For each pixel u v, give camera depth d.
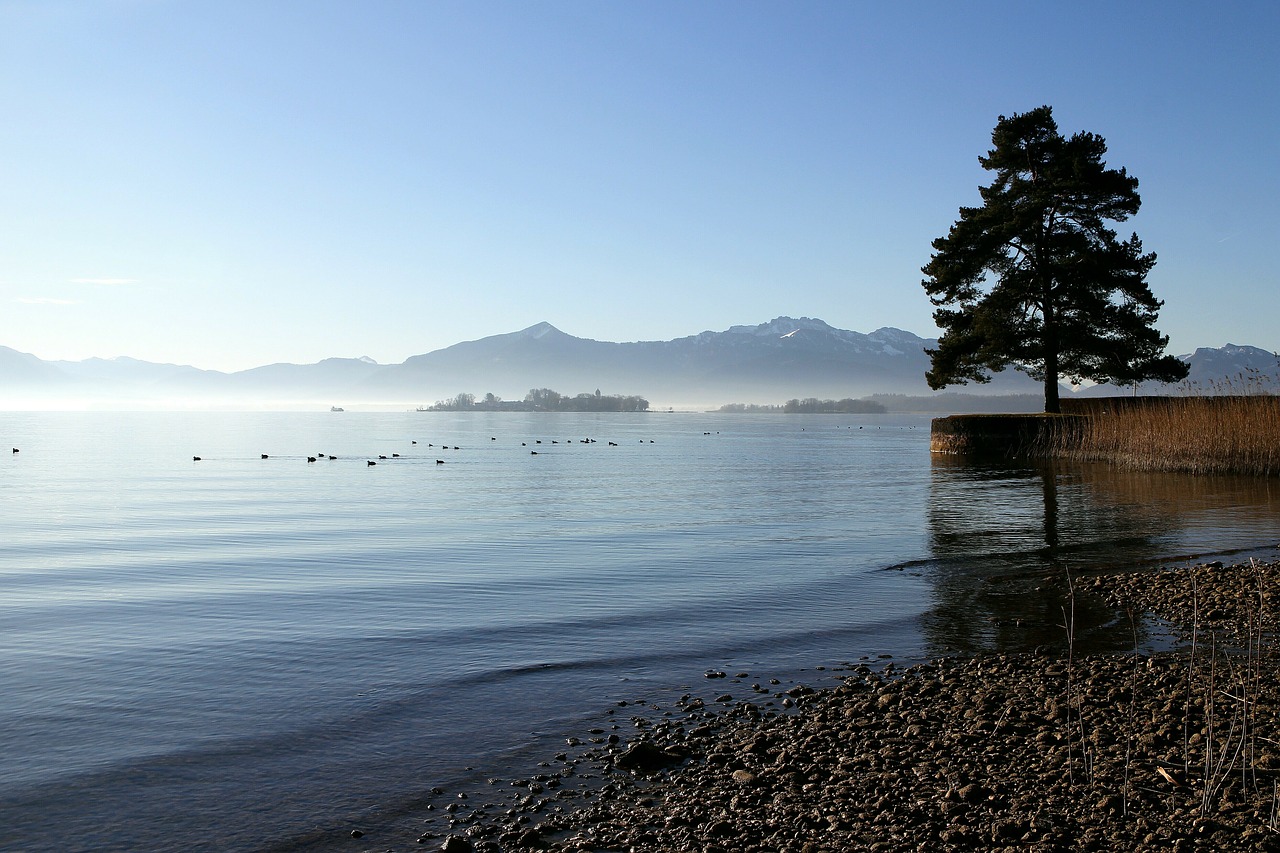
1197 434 33.06
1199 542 17.22
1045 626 10.88
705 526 21.77
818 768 6.57
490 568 15.64
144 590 13.66
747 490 32.44
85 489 33.44
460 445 77.94
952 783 6.21
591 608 12.20
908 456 58.50
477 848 5.45
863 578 14.30
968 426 48.78
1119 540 17.69
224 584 14.14
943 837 5.43
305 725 7.58
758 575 14.71
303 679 8.88
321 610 12.16
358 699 8.26
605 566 15.77
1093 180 43.72
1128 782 6.08
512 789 6.31
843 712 7.81
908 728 7.31
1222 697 7.73
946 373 48.50
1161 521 20.42
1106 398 47.25
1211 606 11.53
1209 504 23.69
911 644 10.18
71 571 15.42
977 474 37.44
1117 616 11.28
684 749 6.99
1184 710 7.47
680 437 101.38
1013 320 45.78
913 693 8.28
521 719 7.73
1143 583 13.05
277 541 19.31
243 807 6.02
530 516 24.38
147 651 9.96
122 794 6.22
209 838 5.61
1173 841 5.25
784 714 7.83
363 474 42.31
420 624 11.29
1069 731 7.05
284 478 39.44
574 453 64.44
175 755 6.91
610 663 9.47
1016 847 5.26
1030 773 6.35
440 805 6.07
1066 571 14.32
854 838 5.47
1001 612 11.69
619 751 6.99
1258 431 31.44
